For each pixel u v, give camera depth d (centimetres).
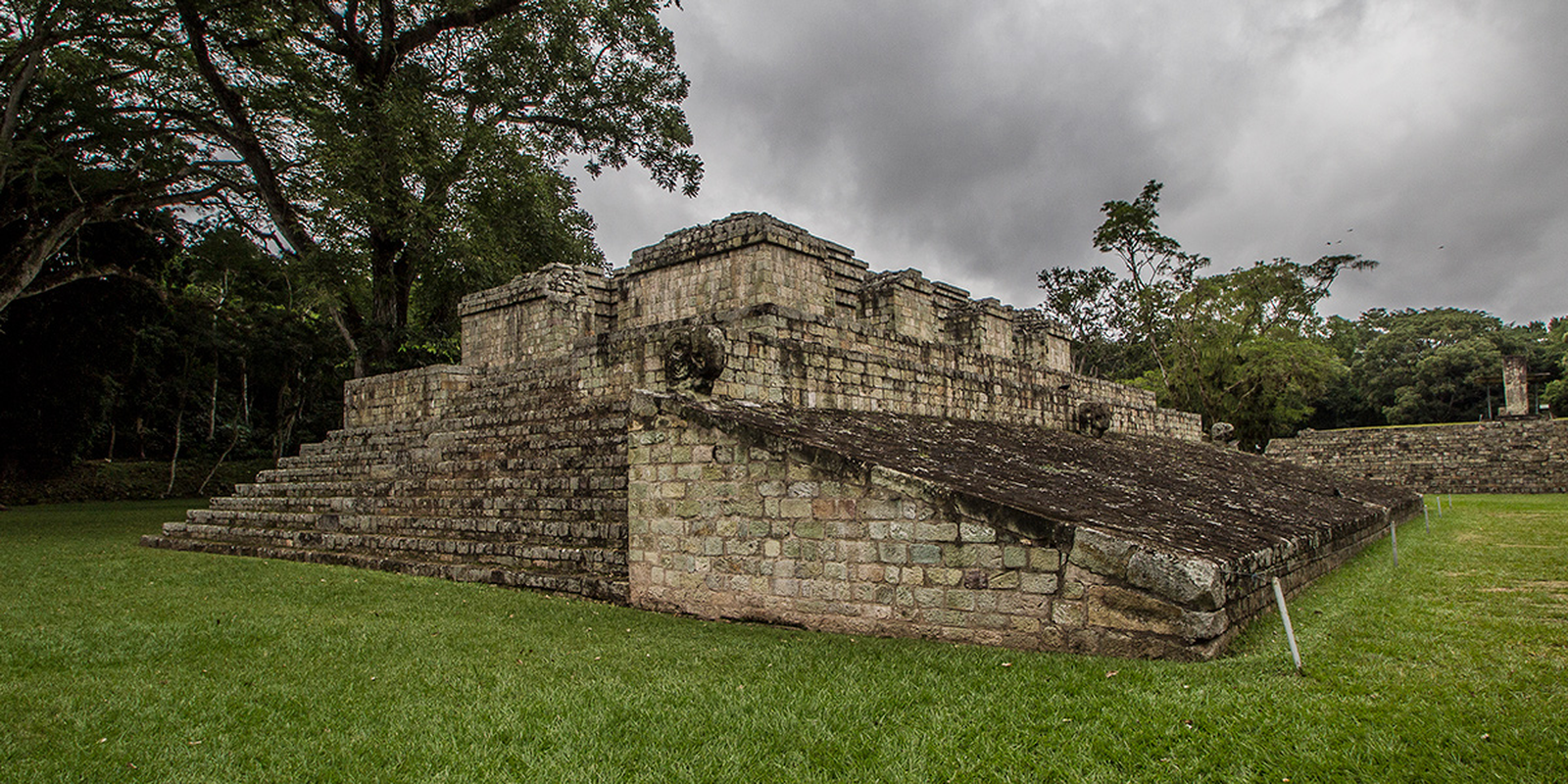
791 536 716
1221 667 522
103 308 2709
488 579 1012
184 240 2672
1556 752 381
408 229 2039
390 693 530
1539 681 501
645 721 463
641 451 848
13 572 1105
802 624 704
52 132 2020
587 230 3162
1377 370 6022
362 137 1973
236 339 3262
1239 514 916
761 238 1492
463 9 2112
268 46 2059
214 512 1600
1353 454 3925
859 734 433
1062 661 548
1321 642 607
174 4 1903
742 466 754
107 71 1919
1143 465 1327
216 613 812
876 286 1769
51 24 1727
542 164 2403
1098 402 1736
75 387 2770
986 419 1452
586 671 574
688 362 862
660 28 2527
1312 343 3766
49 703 512
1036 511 606
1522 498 2930
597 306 2014
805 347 1061
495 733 447
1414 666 539
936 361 1477
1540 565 1048
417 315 3231
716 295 1555
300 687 546
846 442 773
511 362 2038
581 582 910
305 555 1273
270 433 3734
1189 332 3775
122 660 627
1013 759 396
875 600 663
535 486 1142
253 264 2567
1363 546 1312
